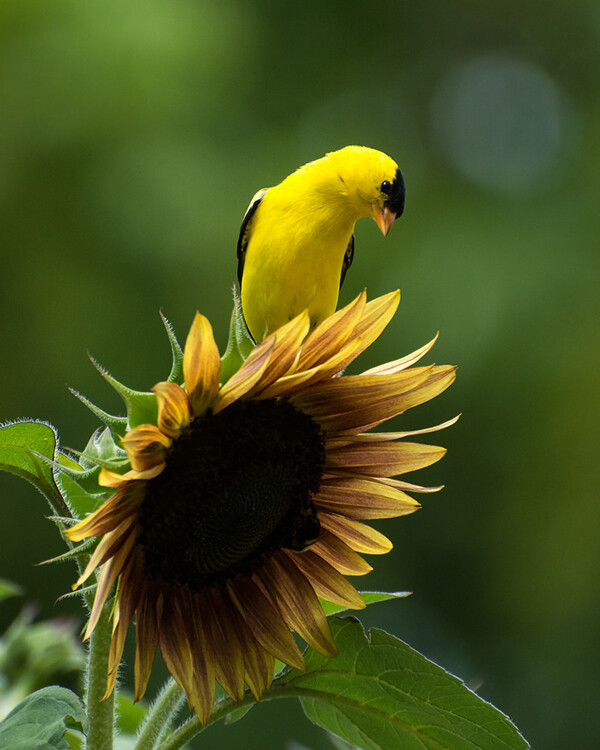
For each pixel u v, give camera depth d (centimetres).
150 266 1227
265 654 337
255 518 329
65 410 1222
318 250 654
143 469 307
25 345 1234
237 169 1285
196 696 328
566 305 1234
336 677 340
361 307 323
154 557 319
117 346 1228
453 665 1247
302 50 1452
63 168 1241
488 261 1244
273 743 1070
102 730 315
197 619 333
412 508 353
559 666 1231
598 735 1208
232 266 1222
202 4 1364
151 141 1254
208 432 323
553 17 1555
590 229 1294
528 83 1528
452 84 1514
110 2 1268
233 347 319
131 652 1051
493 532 1253
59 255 1239
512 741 331
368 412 350
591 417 1205
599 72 1526
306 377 323
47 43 1248
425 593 1272
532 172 1396
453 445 1248
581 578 1223
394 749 350
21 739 302
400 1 1530
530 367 1206
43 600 1191
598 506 1212
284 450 334
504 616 1259
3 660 450
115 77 1249
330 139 1404
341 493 354
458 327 1203
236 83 1346
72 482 349
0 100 1243
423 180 1384
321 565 350
